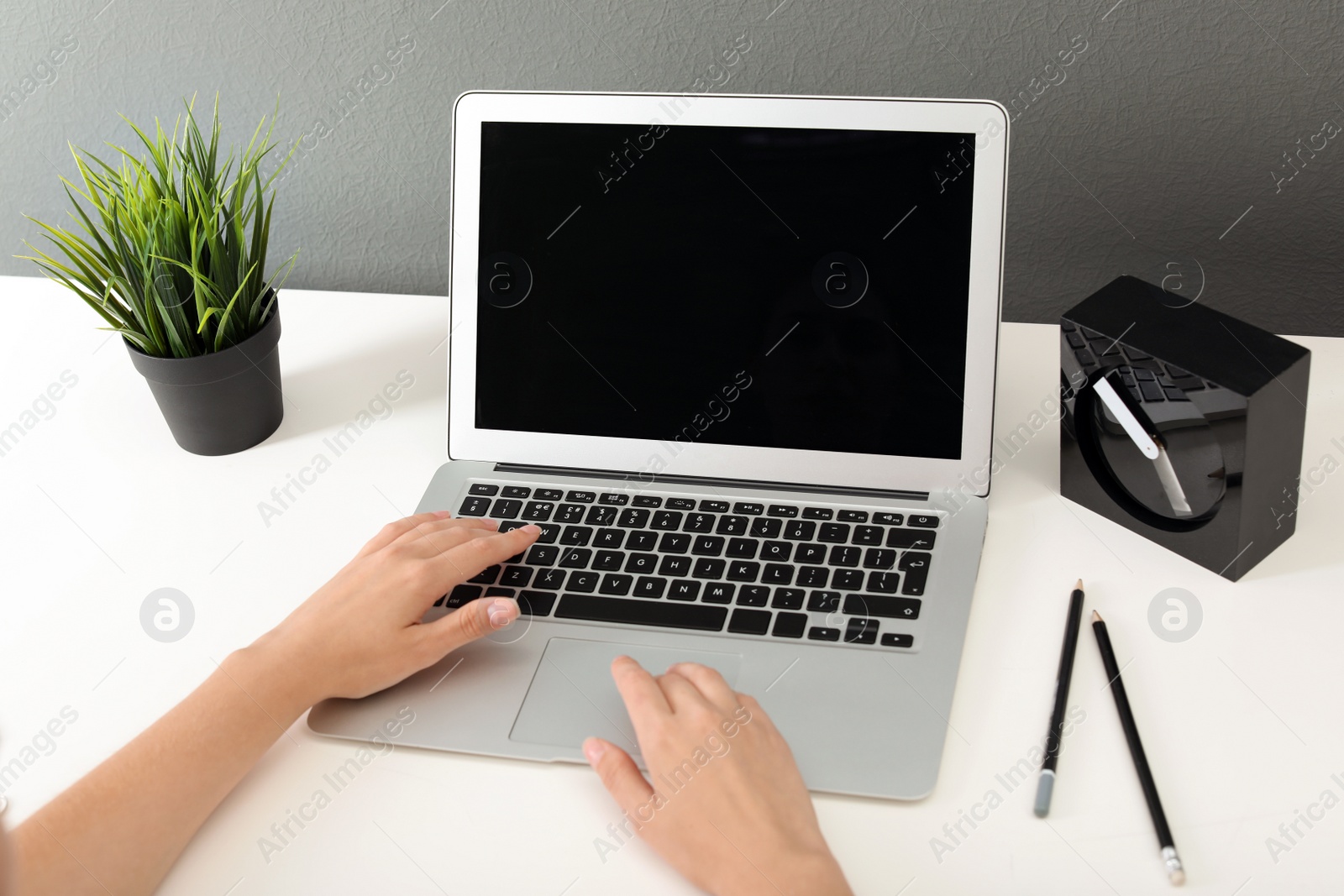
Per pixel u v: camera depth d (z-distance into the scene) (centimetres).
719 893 53
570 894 55
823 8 93
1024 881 54
